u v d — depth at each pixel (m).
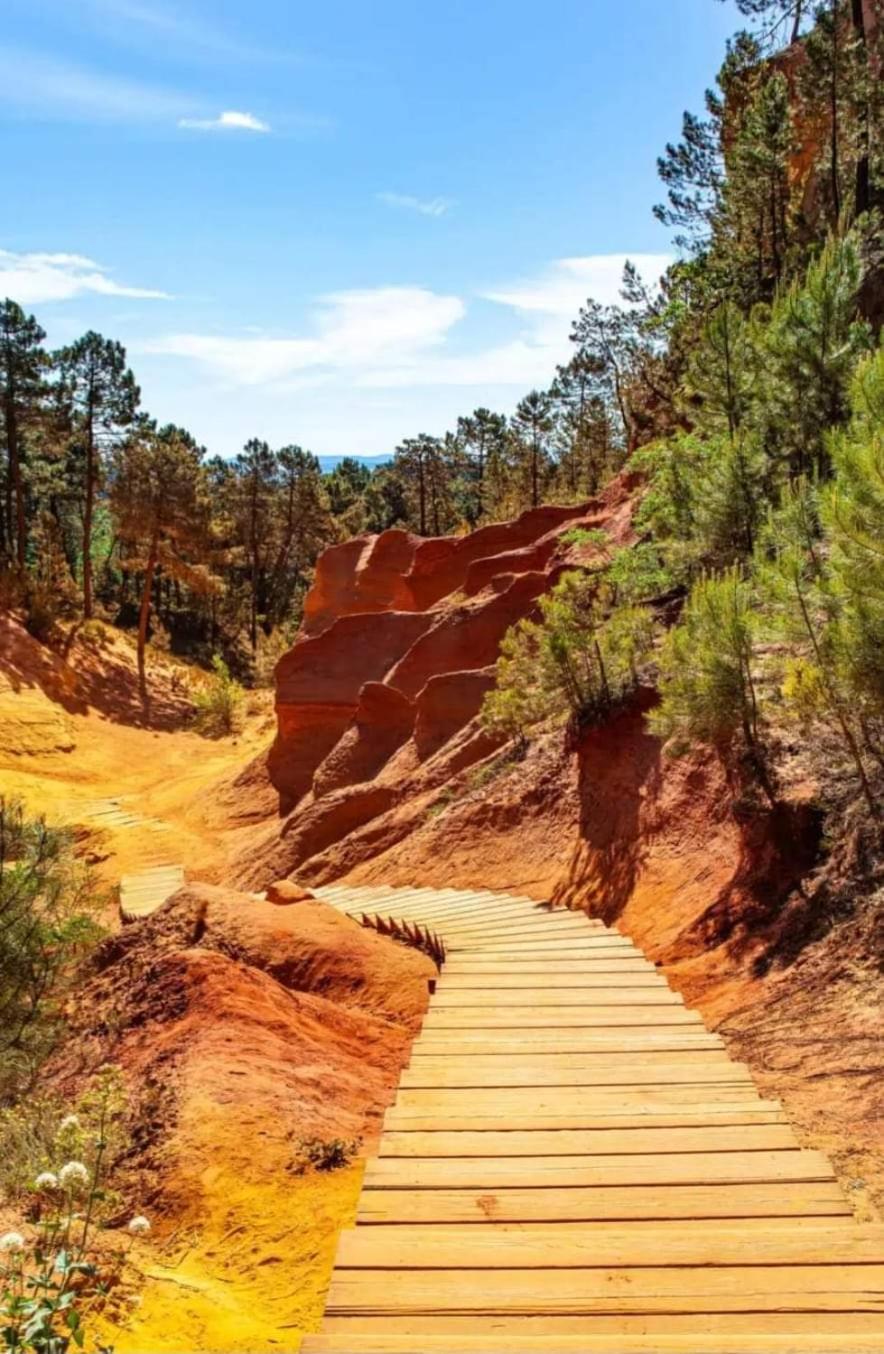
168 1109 6.97
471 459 84.50
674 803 15.48
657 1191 5.26
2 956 8.91
